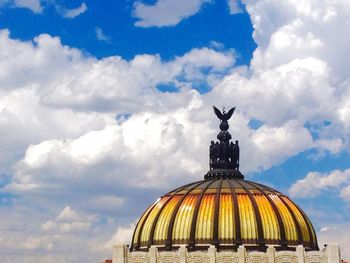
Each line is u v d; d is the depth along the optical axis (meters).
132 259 117.75
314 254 115.81
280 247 117.88
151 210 126.31
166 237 120.00
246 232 117.94
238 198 121.06
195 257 114.88
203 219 119.06
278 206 122.19
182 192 125.69
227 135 132.62
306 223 124.12
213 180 128.12
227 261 114.38
